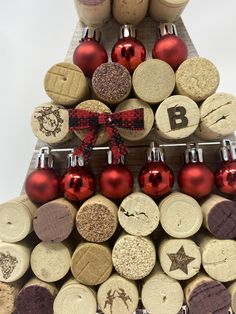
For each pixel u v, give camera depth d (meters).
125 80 0.14
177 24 0.17
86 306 0.14
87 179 0.14
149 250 0.13
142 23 0.17
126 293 0.14
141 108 0.14
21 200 0.15
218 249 0.14
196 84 0.14
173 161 0.17
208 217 0.14
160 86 0.14
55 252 0.14
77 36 0.17
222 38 0.21
